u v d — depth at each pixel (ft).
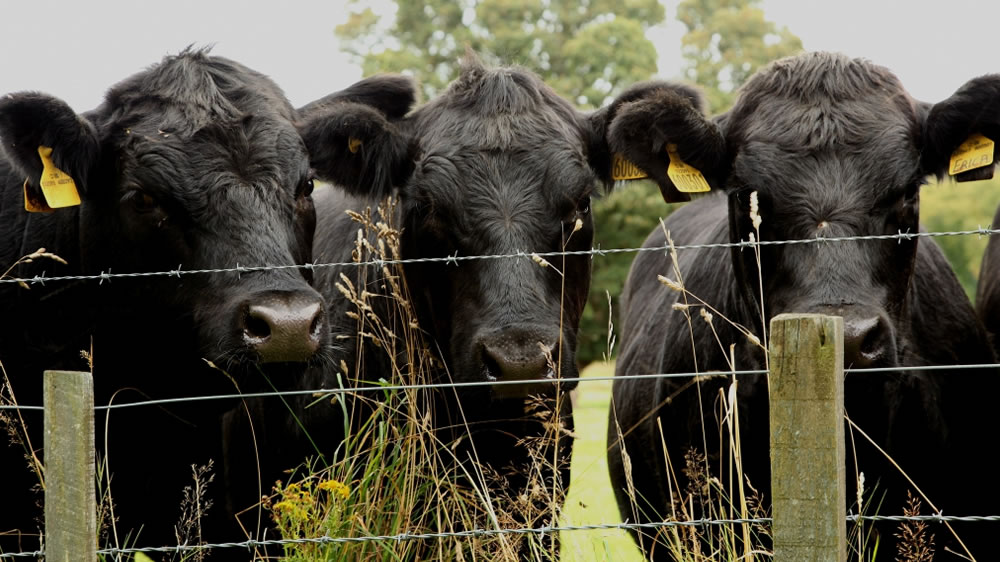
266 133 15.97
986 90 15.20
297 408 17.76
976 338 18.78
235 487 18.03
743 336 17.46
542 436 15.05
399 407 16.44
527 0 105.91
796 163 15.87
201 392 16.01
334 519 13.26
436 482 14.23
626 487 22.02
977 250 120.57
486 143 16.46
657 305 22.34
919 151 16.07
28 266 16.71
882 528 17.07
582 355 87.04
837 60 16.84
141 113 15.88
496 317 15.33
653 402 20.54
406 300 16.22
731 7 116.67
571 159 16.56
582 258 16.96
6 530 16.46
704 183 17.10
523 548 16.47
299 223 16.37
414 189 16.87
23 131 15.08
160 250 15.44
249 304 14.26
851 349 14.21
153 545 17.70
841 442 10.21
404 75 19.62
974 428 18.20
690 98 18.17
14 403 15.08
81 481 10.66
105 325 16.29
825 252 15.20
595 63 97.25
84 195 15.57
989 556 18.29
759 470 17.44
